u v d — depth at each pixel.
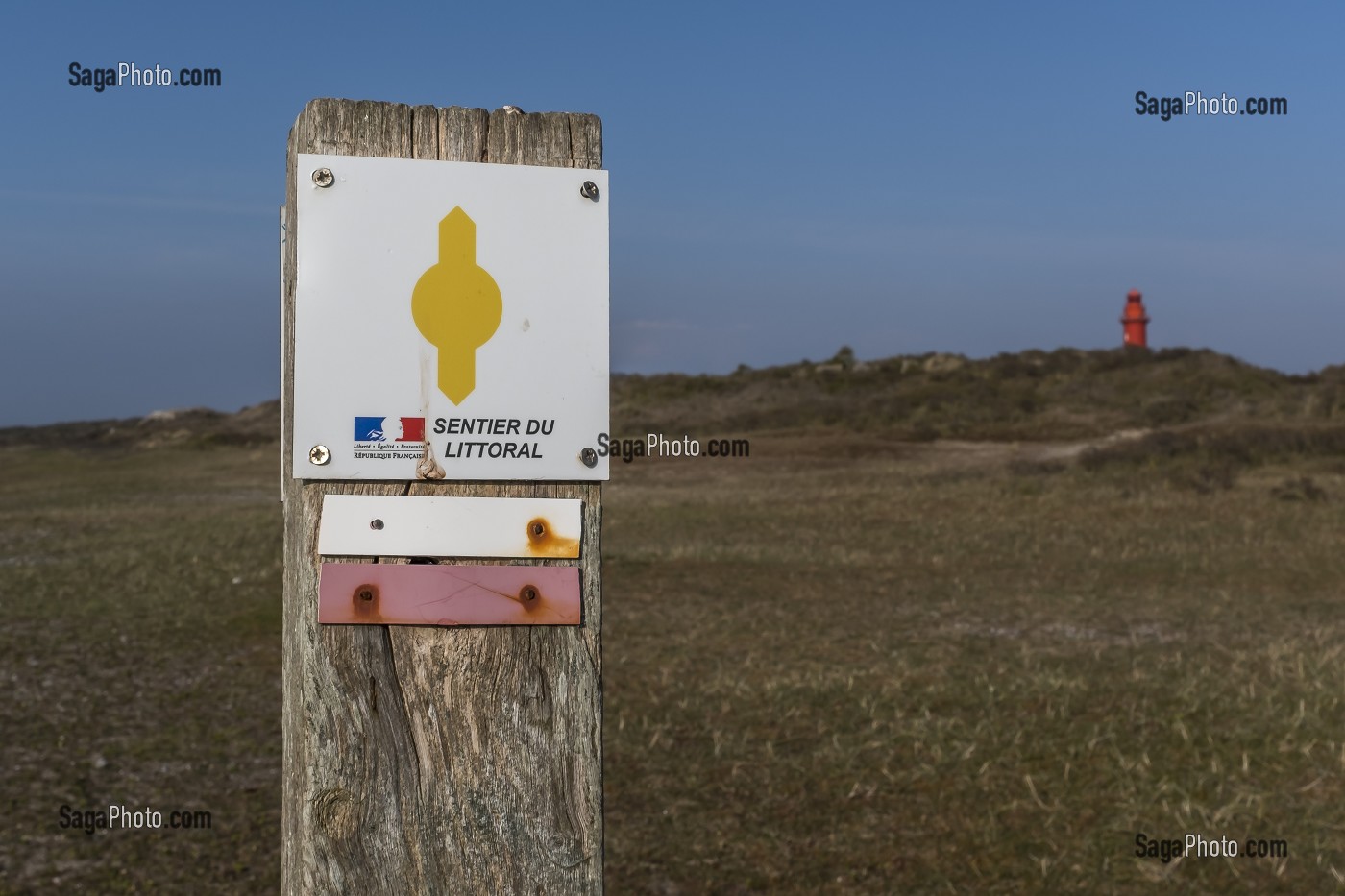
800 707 5.96
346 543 1.45
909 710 5.87
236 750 5.51
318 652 1.45
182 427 44.16
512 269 1.50
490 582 1.47
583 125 1.53
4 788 4.89
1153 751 5.13
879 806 4.66
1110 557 11.09
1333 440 21.52
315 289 1.46
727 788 4.88
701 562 11.01
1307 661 6.52
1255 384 33.00
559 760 1.49
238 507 18.16
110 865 4.18
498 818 1.48
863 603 8.93
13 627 8.23
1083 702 5.89
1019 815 4.52
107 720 5.96
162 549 12.30
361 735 1.46
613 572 10.38
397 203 1.48
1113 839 4.26
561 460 1.51
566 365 1.51
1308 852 4.11
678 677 6.62
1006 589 9.54
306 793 1.45
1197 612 8.45
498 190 1.50
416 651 1.47
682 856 4.25
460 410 1.48
